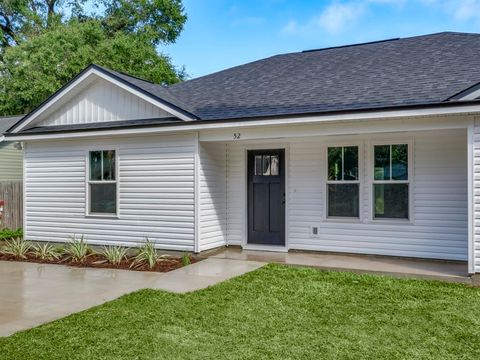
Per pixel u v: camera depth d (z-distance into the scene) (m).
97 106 11.12
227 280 7.45
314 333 4.96
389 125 8.07
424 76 9.05
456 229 8.73
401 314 5.60
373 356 4.32
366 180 9.46
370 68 10.46
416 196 9.04
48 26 30.53
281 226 10.39
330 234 9.81
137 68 26.16
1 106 26.25
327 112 8.12
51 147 11.50
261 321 5.39
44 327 5.22
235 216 10.75
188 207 9.82
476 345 4.59
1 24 31.38
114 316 5.61
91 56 24.36
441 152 8.84
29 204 11.82
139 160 10.38
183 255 9.53
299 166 10.12
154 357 4.35
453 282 7.22
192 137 9.78
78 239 11.09
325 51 13.21
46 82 23.92
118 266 8.91
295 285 7.07
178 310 5.85
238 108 9.78
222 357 4.33
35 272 8.46
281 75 11.68
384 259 9.12
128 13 31.34
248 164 10.68
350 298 6.34
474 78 8.30
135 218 10.42
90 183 11.02
